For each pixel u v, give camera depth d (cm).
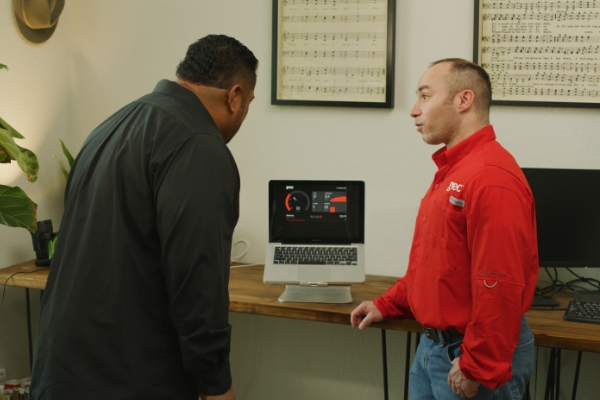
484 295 123
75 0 249
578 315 166
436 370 140
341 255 187
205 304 109
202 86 125
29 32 227
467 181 131
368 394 238
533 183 190
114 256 113
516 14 206
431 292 138
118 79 248
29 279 203
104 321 112
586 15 203
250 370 251
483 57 210
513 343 124
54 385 113
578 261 190
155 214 113
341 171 228
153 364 115
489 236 124
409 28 216
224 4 233
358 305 178
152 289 115
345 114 225
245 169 238
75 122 255
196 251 107
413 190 222
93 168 121
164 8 240
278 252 189
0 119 187
